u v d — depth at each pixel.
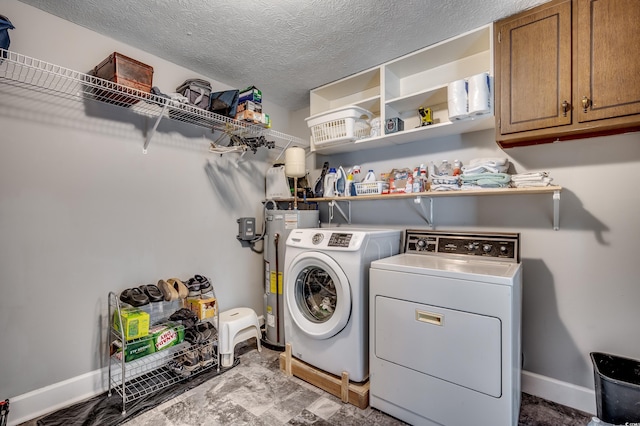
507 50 1.80
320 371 2.02
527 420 1.71
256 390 1.97
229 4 1.70
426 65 2.37
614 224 1.75
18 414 1.66
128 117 2.12
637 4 1.44
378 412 1.76
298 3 1.69
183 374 2.10
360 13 1.78
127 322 1.79
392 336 1.71
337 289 1.91
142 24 1.88
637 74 1.44
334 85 2.72
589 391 1.80
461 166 2.23
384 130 2.37
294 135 3.40
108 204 2.02
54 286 1.80
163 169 2.31
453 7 1.73
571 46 1.60
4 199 1.64
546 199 1.95
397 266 1.70
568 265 1.88
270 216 2.64
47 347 1.77
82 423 1.65
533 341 1.99
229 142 2.73
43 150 1.76
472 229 2.23
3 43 1.48
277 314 2.57
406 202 2.56
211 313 2.23
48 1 1.67
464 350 1.48
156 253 2.26
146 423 1.66
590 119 1.54
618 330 1.74
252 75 2.59
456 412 1.50
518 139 1.86
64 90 1.84
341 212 2.84
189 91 2.20
